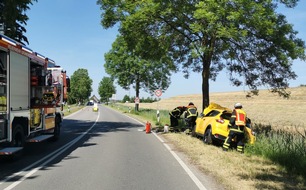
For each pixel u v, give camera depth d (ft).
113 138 54.29
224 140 42.68
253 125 72.69
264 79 59.57
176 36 64.64
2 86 30.35
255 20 45.47
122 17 58.90
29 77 36.81
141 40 62.80
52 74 49.98
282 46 52.08
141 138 54.54
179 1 53.93
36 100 40.86
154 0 53.78
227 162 32.42
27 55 36.29
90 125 83.56
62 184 23.71
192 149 41.09
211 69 69.82
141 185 23.65
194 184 24.06
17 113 33.09
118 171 28.40
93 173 27.50
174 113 65.31
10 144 31.78
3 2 51.44
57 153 38.22
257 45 53.31
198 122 51.39
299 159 29.58
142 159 34.53
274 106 163.12
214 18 44.50
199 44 56.95
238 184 23.85
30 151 39.81
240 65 61.46
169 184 23.98
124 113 162.50
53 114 47.50
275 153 33.83
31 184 23.66
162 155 37.17
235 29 45.27
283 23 52.85
